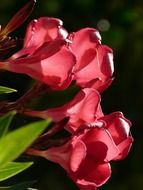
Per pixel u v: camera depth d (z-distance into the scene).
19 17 0.42
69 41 0.38
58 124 0.38
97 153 0.38
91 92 0.39
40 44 0.40
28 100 0.40
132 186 0.88
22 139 0.33
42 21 0.40
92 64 0.40
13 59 0.40
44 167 0.86
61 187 0.87
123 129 0.39
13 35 0.81
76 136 0.38
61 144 0.38
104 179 0.38
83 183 0.38
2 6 0.87
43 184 0.85
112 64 0.40
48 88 0.40
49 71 0.39
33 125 0.33
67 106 0.40
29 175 0.84
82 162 0.37
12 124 0.46
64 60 0.39
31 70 0.39
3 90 0.41
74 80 0.40
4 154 0.33
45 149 0.38
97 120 0.39
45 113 0.40
